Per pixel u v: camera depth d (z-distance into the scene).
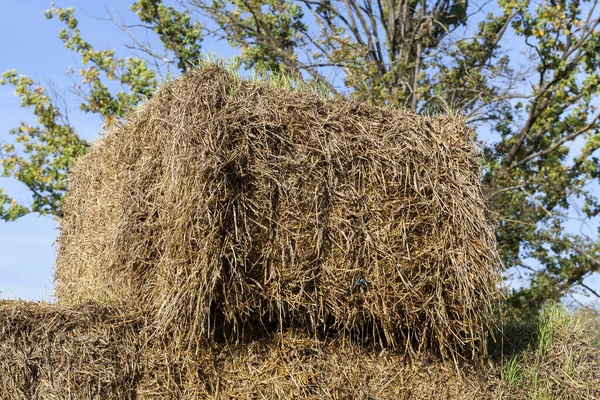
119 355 4.59
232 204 4.59
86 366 4.49
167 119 4.96
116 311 4.77
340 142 5.01
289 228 4.79
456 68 14.28
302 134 4.91
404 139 5.23
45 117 14.20
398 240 5.07
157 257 5.03
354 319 5.00
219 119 4.61
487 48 14.77
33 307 4.59
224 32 15.52
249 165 4.70
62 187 13.98
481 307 5.32
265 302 4.82
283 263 4.76
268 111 4.84
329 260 4.92
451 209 5.23
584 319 6.91
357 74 13.77
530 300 14.32
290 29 14.99
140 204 5.23
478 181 5.46
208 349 4.75
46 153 14.41
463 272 5.18
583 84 13.16
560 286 14.48
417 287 5.11
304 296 4.87
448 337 5.36
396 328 5.18
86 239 6.75
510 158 14.67
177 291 4.56
